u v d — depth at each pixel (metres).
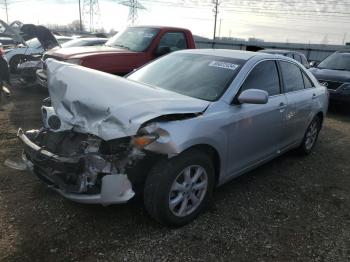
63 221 3.41
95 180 3.16
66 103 3.43
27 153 3.60
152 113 3.08
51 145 3.45
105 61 7.27
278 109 4.50
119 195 3.09
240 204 4.03
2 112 7.24
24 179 4.17
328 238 3.51
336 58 10.95
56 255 2.95
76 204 3.70
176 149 3.12
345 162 5.75
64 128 3.33
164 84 4.24
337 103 9.63
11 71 12.02
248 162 4.24
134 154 3.09
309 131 5.72
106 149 3.17
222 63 4.34
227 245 3.27
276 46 36.62
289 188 4.58
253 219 3.74
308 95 5.35
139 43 8.14
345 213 4.04
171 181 3.23
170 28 8.48
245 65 4.25
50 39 9.70
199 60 4.54
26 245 3.04
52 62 4.00
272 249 3.27
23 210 3.54
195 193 3.57
